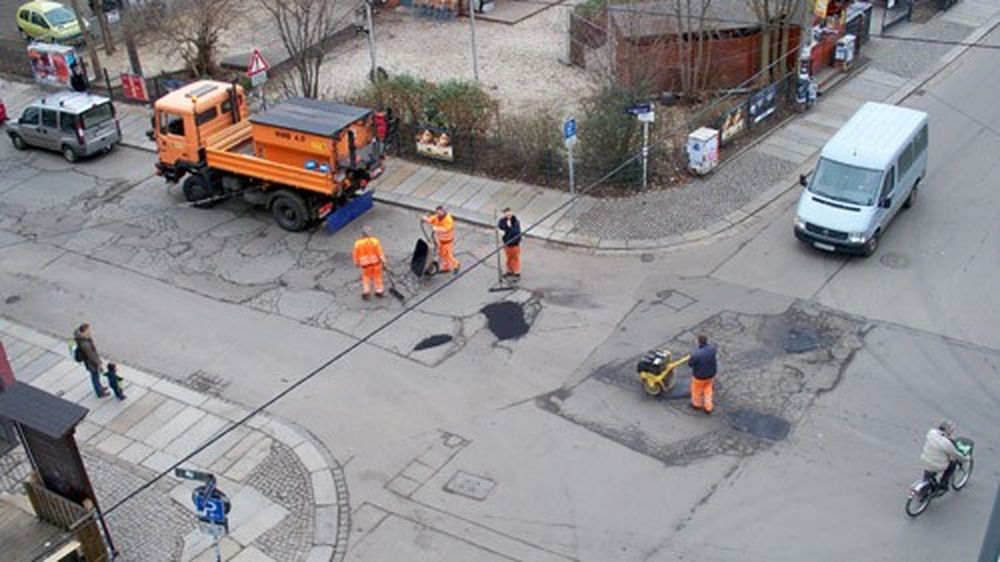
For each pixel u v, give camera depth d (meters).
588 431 17.62
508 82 31.62
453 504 16.30
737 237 23.17
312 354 20.05
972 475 16.20
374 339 20.33
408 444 17.61
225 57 34.31
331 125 23.06
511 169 26.22
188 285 22.61
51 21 36.56
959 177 25.11
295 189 23.95
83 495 14.72
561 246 23.17
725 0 31.16
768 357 19.12
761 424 17.52
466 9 37.50
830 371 18.67
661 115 26.31
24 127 28.94
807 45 28.69
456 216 24.50
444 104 26.34
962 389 18.05
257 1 37.81
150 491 16.84
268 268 23.06
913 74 31.31
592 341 19.88
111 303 22.14
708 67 29.77
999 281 20.92
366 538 15.76
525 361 19.45
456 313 20.98
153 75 33.88
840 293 20.89
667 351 18.61
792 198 24.66
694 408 17.92
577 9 32.66
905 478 16.20
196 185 25.56
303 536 15.84
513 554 15.28
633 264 22.34
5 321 21.72
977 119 28.11
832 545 15.07
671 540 15.34
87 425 18.47
